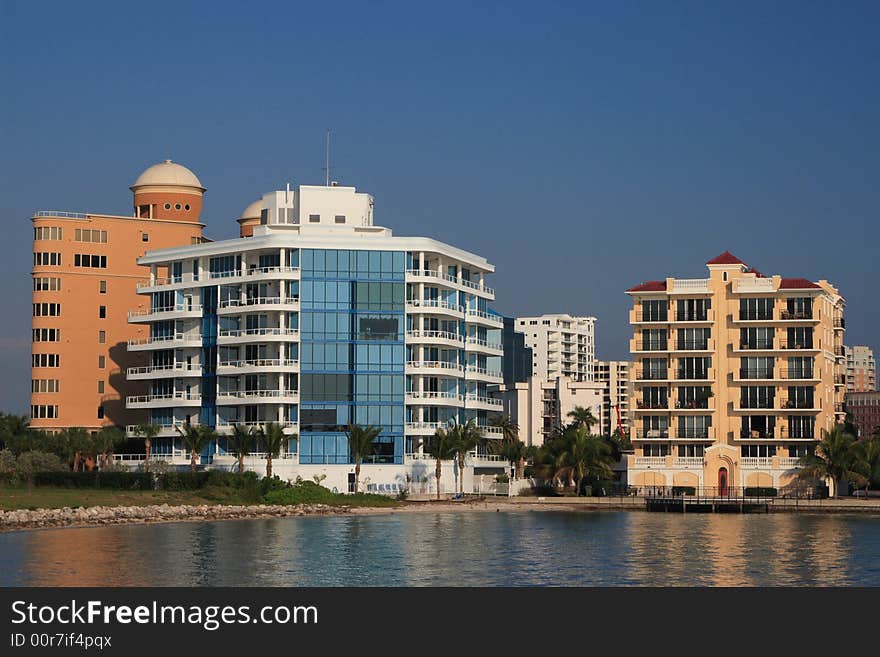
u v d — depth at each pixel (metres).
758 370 187.62
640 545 115.31
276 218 194.00
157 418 188.00
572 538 121.88
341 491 174.38
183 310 187.00
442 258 188.62
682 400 189.50
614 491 188.50
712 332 189.12
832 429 176.25
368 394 177.88
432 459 180.50
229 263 184.75
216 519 144.62
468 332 195.62
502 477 190.50
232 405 179.75
